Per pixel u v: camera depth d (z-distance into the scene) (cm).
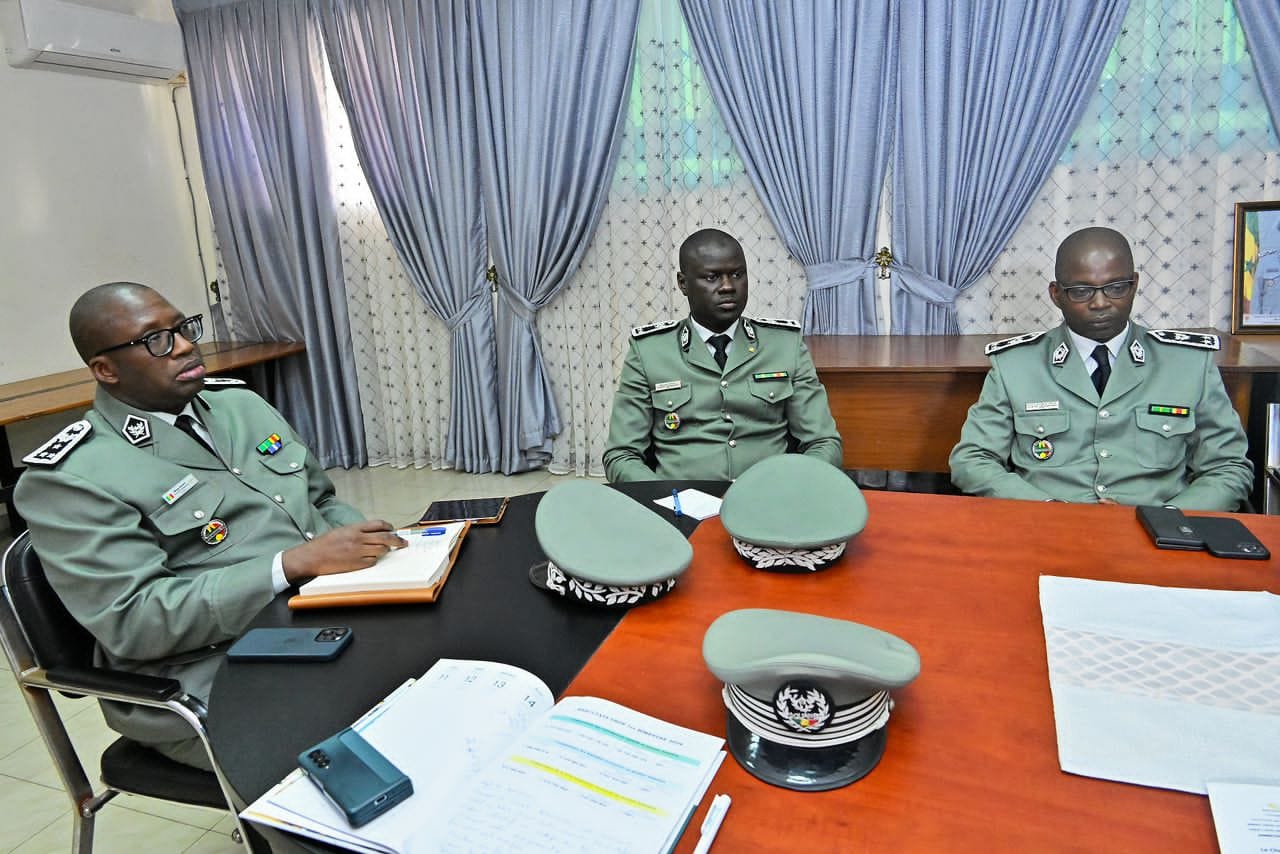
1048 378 185
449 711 86
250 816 72
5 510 366
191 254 442
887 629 102
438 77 364
